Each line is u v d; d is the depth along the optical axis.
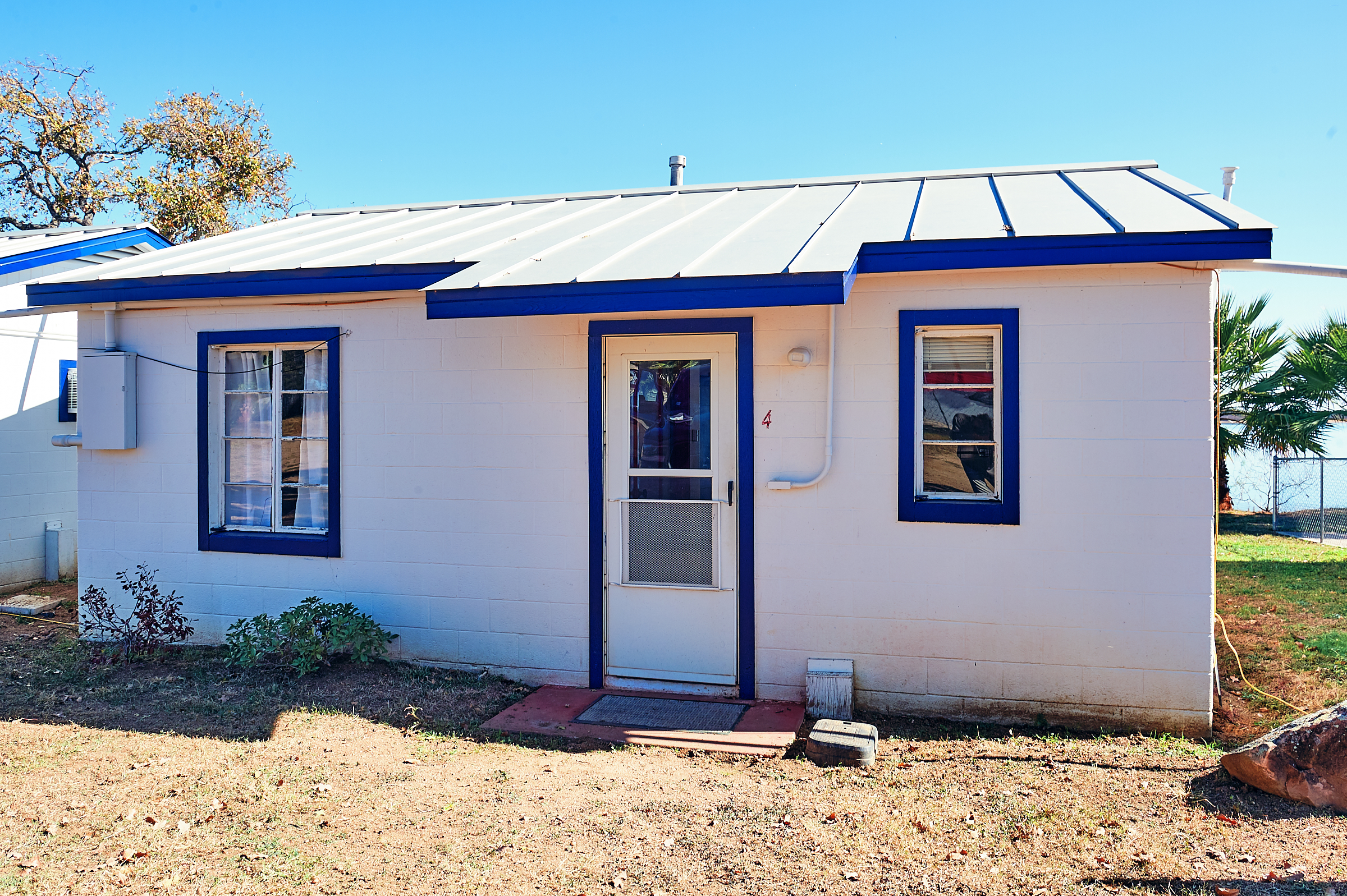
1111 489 5.71
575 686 6.62
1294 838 4.01
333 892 3.65
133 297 7.21
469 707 6.15
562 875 3.79
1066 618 5.80
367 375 6.98
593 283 5.48
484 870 3.83
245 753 5.20
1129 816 4.34
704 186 8.89
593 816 4.37
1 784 4.71
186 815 4.34
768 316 6.17
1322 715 4.55
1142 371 5.65
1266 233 5.14
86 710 6.02
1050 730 5.79
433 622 6.91
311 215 9.91
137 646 7.14
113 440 7.40
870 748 5.12
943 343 6.08
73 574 10.81
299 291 6.86
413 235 7.94
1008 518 5.85
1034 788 4.73
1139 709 5.72
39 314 7.74
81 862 3.84
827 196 7.92
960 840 4.11
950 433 6.08
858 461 6.06
